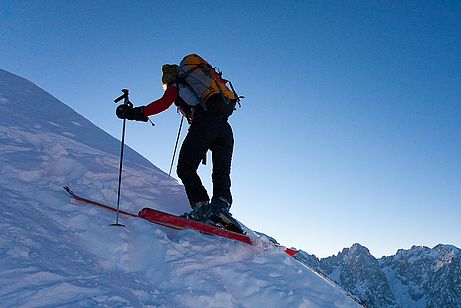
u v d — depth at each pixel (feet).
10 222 10.54
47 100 27.99
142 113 14.76
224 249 13.64
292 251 16.58
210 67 15.85
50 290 8.27
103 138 25.02
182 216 15.14
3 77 29.17
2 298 7.60
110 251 11.50
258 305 11.27
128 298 9.04
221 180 15.67
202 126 15.26
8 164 14.96
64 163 17.31
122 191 16.81
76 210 13.17
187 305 9.98
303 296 11.66
